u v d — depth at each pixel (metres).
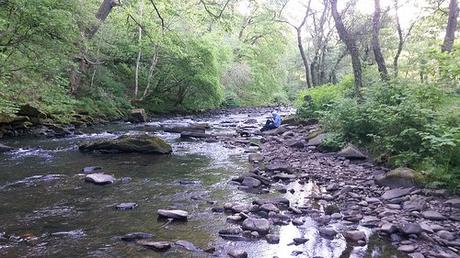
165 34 26.86
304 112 21.14
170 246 5.39
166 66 30.16
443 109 9.94
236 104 42.84
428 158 8.75
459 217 6.55
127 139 12.84
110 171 10.05
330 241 5.67
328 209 7.13
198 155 12.62
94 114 22.48
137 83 29.61
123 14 25.59
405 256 5.17
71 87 22.61
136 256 5.06
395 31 32.28
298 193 8.24
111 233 5.85
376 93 13.10
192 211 6.96
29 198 7.52
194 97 32.81
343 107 13.47
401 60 33.31
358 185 8.72
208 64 30.27
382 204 7.37
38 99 18.31
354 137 12.97
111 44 25.50
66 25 14.71
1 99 15.14
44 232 5.83
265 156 12.41
